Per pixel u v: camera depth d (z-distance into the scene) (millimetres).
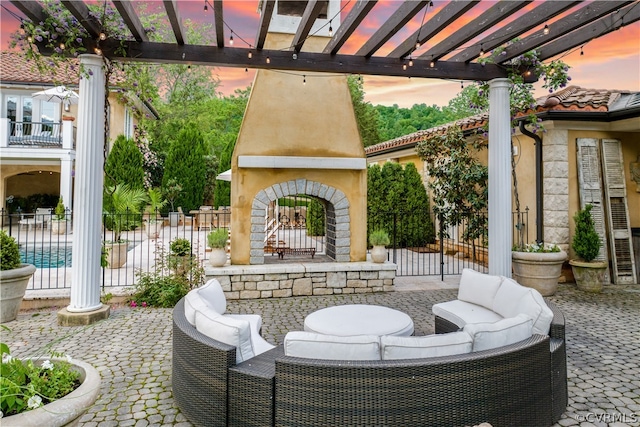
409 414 2373
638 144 8211
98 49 5082
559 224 7641
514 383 2633
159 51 5262
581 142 7816
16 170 15742
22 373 2262
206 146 20562
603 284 7719
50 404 2043
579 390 3502
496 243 6410
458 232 10367
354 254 7355
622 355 4285
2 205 15641
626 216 7922
